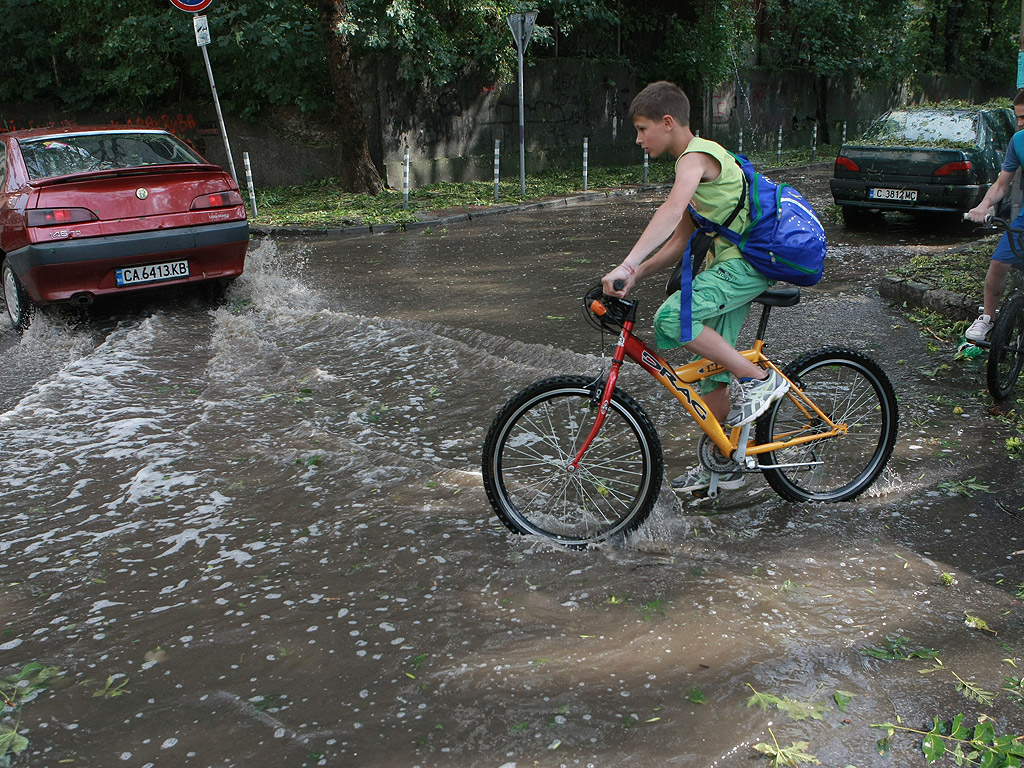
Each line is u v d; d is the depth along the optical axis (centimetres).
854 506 400
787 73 2827
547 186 1855
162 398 571
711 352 357
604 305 356
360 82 1759
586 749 246
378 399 564
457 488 423
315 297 862
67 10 1756
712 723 254
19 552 378
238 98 1805
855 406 407
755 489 421
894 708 260
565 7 2030
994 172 1196
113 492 434
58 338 731
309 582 345
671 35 2405
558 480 409
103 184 729
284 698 275
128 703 276
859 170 1203
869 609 313
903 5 2934
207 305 817
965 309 696
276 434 505
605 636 300
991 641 294
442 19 1862
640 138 358
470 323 750
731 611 312
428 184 1886
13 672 294
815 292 833
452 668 285
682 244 377
